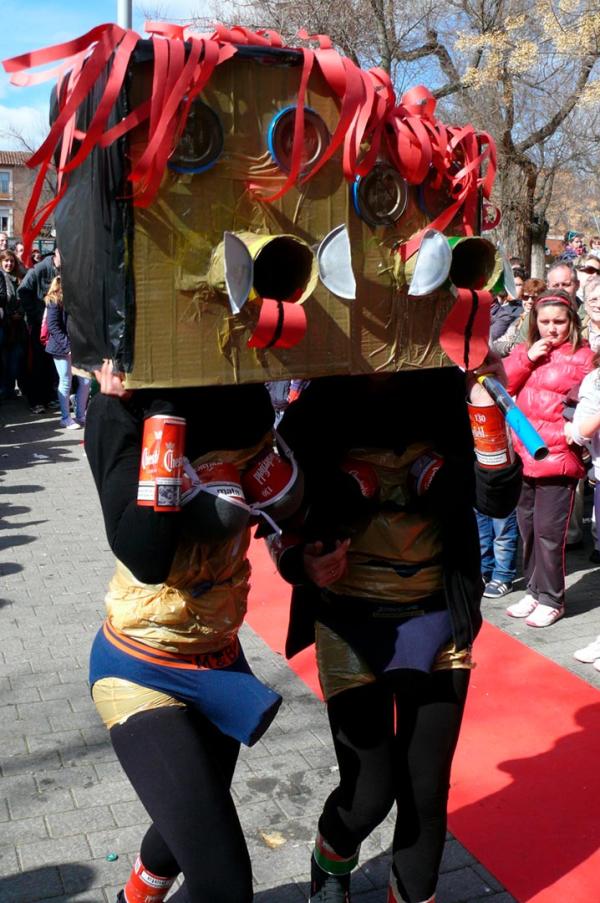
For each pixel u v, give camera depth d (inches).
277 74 76.2
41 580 238.8
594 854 125.0
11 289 490.3
